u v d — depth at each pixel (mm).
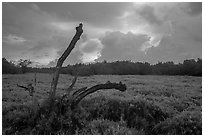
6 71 17828
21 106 10523
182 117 9391
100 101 11250
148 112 10312
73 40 10109
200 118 9117
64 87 17281
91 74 24797
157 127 9070
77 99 9961
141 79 24078
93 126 8703
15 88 14805
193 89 18531
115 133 8211
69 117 8914
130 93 15547
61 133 8258
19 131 8414
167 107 11734
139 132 8625
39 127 8398
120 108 10359
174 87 19328
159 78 24688
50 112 9102
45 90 15148
